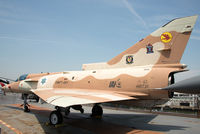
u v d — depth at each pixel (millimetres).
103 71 8633
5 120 8648
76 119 9359
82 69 10016
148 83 6820
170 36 7062
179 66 6629
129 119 9562
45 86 10758
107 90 7840
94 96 6543
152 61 7320
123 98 6285
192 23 6688
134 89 7090
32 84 11883
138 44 7895
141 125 7938
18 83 12531
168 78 6641
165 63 7008
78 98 6219
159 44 7273
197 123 8547
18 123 7977
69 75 9961
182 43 6793
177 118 10047
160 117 10359
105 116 10570
